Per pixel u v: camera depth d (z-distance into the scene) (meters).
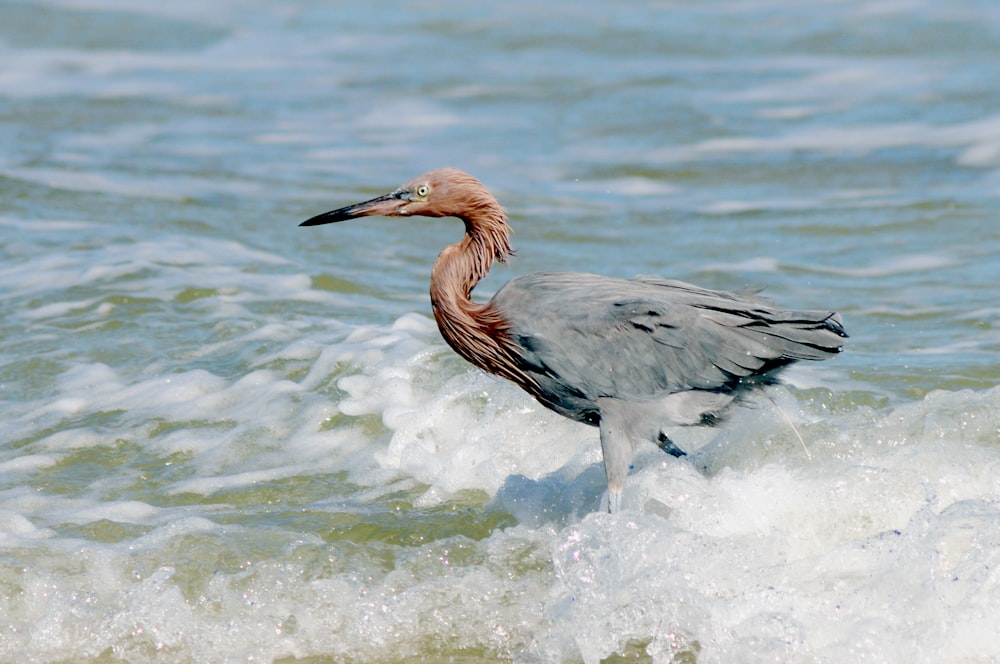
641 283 10.08
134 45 36.44
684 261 17.61
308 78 32.44
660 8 38.91
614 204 21.31
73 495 10.53
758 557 8.54
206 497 10.48
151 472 11.02
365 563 8.98
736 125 26.48
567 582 8.47
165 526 9.56
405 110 28.97
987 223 18.98
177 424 11.96
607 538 8.59
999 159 22.94
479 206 10.29
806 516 9.05
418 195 10.25
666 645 8.06
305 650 8.23
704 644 7.97
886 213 19.92
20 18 38.72
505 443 11.02
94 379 13.10
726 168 23.55
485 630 8.36
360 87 31.28
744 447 10.41
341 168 23.88
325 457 11.21
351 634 8.35
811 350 9.51
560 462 10.66
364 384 12.28
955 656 7.56
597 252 18.23
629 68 32.03
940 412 10.62
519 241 18.92
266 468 11.04
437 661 8.10
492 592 8.62
